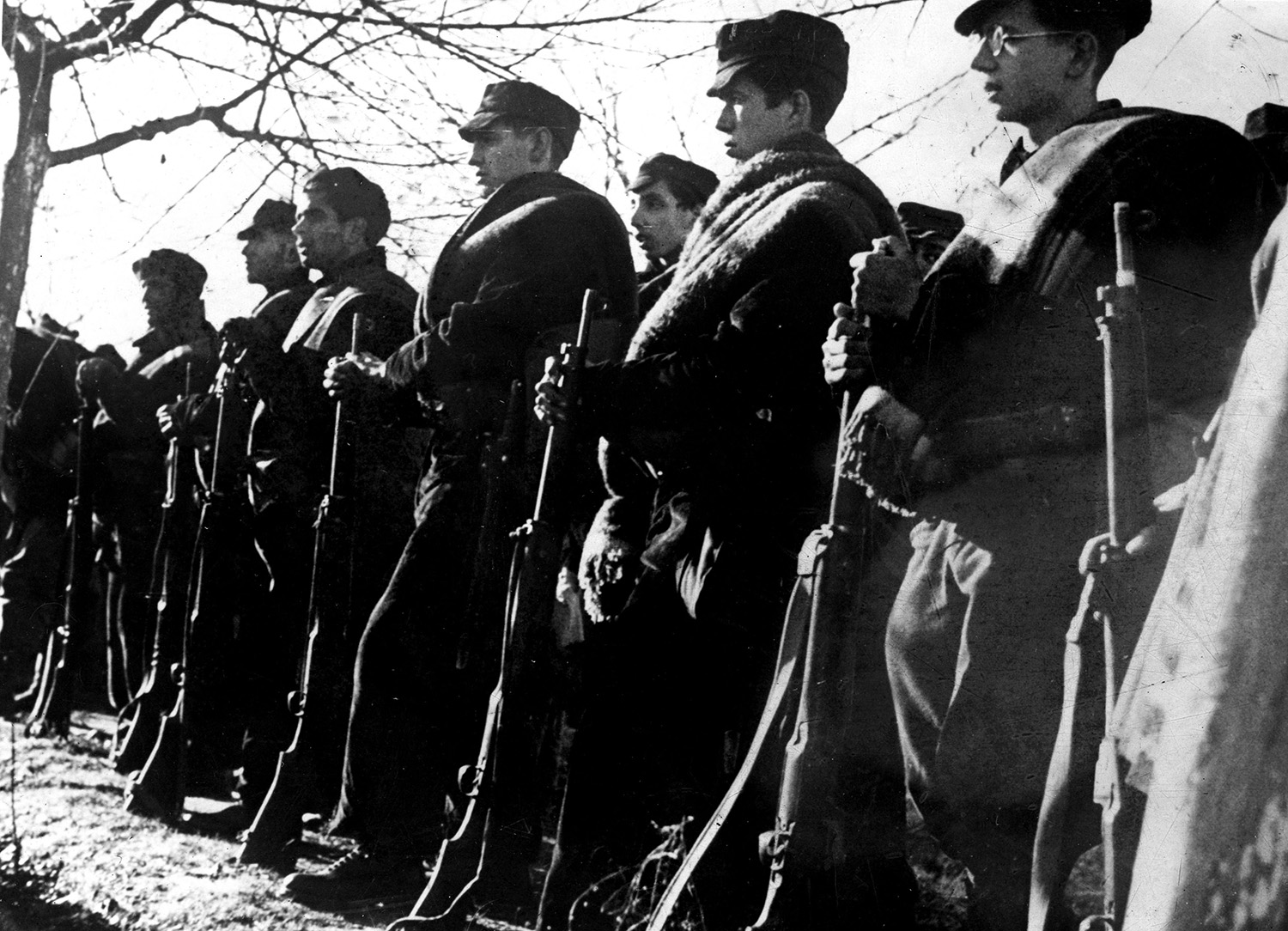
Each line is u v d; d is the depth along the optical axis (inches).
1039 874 156.6
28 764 329.7
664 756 209.8
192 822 286.5
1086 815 154.8
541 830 228.7
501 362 246.1
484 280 250.1
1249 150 155.4
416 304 280.8
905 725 175.9
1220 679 141.9
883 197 200.1
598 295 240.2
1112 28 169.5
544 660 221.0
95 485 351.9
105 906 231.0
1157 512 152.9
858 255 182.7
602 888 212.8
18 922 224.8
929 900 183.3
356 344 270.7
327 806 261.6
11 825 279.4
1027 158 172.9
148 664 327.9
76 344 377.1
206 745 291.7
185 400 315.0
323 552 261.4
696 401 205.9
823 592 179.3
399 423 263.1
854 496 179.5
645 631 211.9
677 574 209.2
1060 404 163.8
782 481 199.5
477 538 242.8
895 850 178.1
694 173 242.2
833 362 181.5
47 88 245.6
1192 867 140.3
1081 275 162.6
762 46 210.2
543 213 248.4
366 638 246.1
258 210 316.2
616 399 213.9
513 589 219.5
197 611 291.0
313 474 281.4
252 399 291.9
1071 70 171.8
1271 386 142.6
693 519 207.6
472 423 247.0
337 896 239.1
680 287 211.3
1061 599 162.7
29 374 378.0
